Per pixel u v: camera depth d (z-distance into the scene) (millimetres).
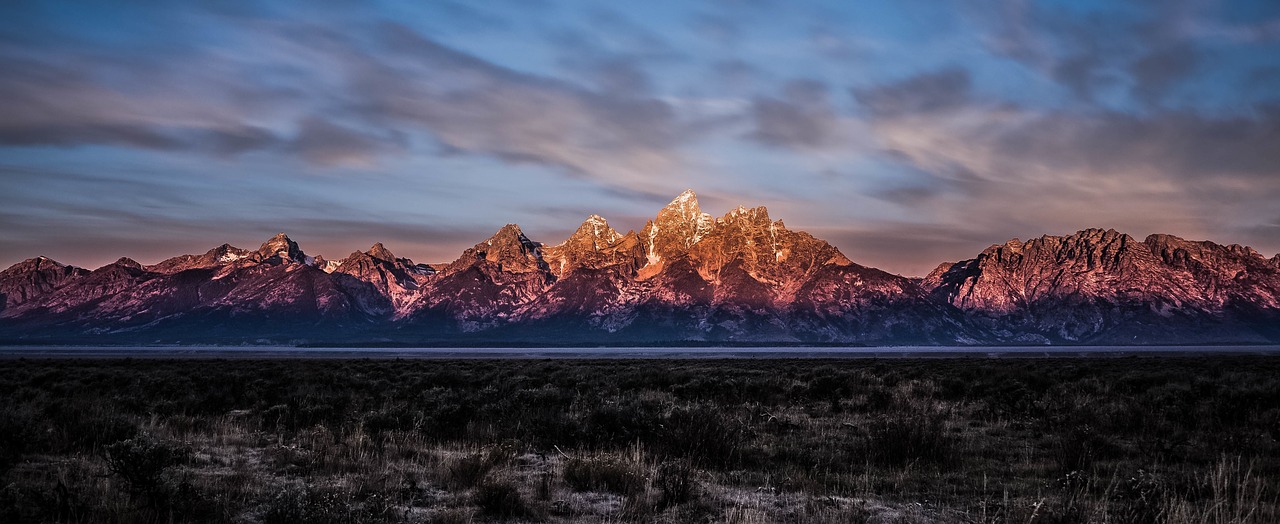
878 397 27078
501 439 18109
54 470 13562
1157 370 46844
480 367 58875
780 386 32281
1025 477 14031
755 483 13516
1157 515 10188
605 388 32094
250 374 46344
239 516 10828
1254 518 10633
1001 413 23453
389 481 13117
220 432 19531
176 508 10656
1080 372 45281
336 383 37031
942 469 14734
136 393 30422
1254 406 22125
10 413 16922
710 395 29484
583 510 11516
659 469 13570
